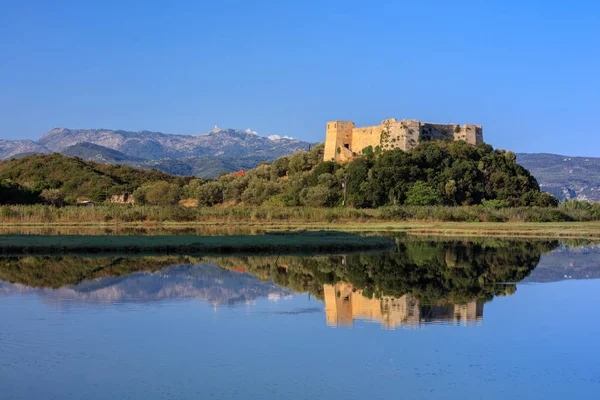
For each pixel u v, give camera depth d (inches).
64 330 1207.6
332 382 950.4
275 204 5349.4
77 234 3031.5
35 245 2304.4
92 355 1059.3
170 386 930.1
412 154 5403.5
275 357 1059.9
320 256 2303.2
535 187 5733.3
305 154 6663.4
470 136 6274.6
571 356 1078.4
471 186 5231.3
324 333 1200.8
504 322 1298.0
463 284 1748.3
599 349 1115.3
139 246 2325.3
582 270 2016.5
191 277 1791.3
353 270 1979.6
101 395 895.7
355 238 2736.2
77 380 951.0
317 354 1078.4
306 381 954.1
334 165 5885.8
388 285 1720.0
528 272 1969.7
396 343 1143.0
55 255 2204.7
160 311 1369.3
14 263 2014.0
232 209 4387.3
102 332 1192.8
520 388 934.4
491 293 1617.9
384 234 3329.2
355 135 6378.0
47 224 3868.1
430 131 6190.9
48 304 1423.5
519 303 1487.5
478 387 937.5
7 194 5388.8
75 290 1584.6
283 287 1673.2
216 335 1179.9
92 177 7450.8
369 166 5531.5
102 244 2352.4
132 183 7608.3
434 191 5024.6
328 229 3550.7
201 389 919.7
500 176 5398.6
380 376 974.4
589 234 3368.6
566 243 2913.4
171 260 2124.8
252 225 3814.0
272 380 956.0
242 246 2379.4
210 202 6235.2
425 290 1654.8
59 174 7642.7
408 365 1026.1
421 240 3043.8
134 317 1311.5
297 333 1203.9
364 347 1114.7
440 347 1125.7
